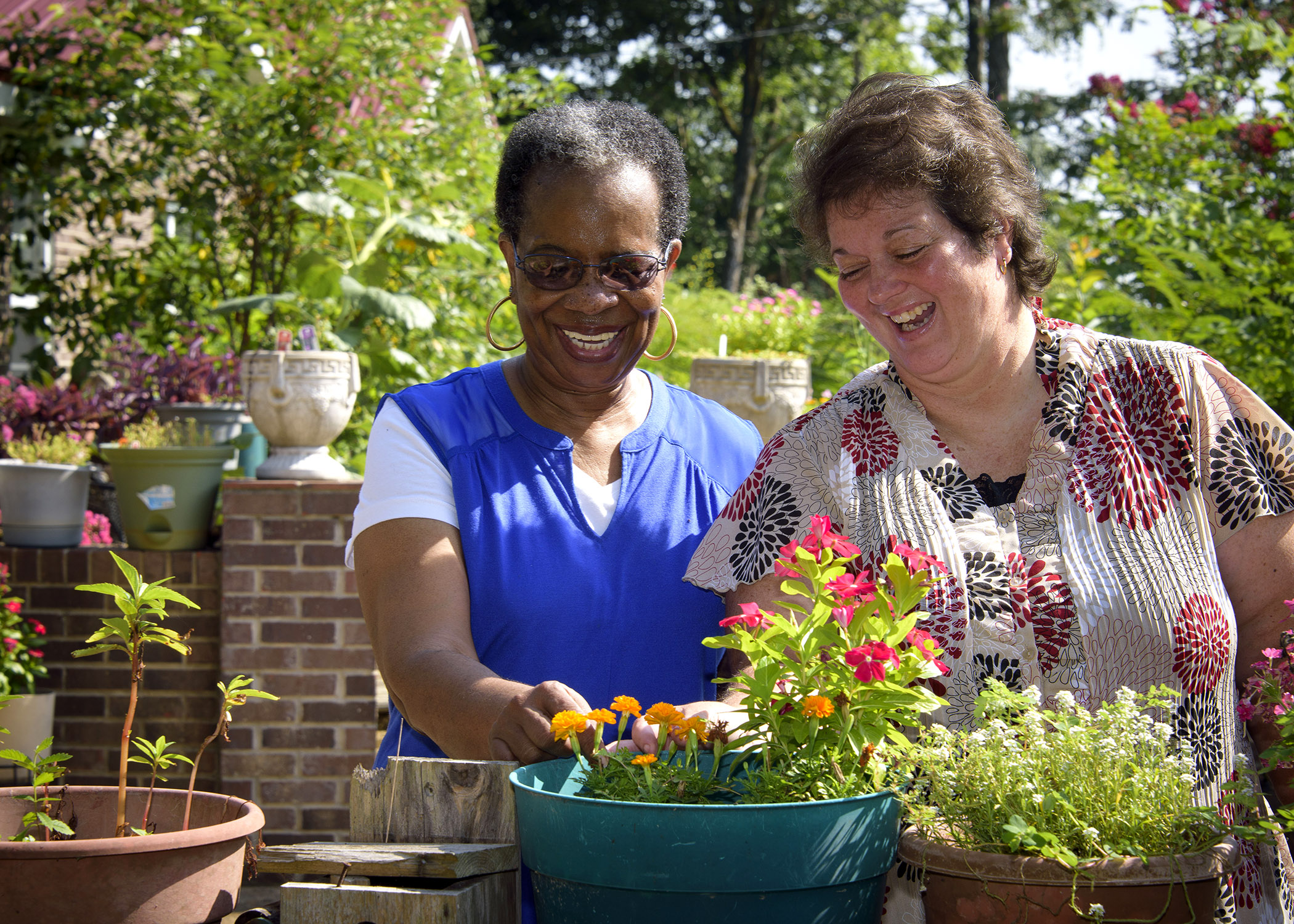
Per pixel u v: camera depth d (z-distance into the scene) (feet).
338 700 13.94
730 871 3.33
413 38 20.95
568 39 93.61
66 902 4.17
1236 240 14.62
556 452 5.75
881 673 3.63
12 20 22.31
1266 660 4.69
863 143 4.46
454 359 19.72
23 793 5.03
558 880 3.53
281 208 20.21
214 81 20.39
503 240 5.78
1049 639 4.44
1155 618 4.41
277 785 13.93
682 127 95.61
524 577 5.47
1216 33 17.33
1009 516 4.65
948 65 85.87
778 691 3.91
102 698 14.57
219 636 14.37
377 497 5.50
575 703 4.17
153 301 21.47
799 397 14.38
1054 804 3.52
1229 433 4.68
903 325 4.59
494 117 23.80
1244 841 4.22
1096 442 4.64
